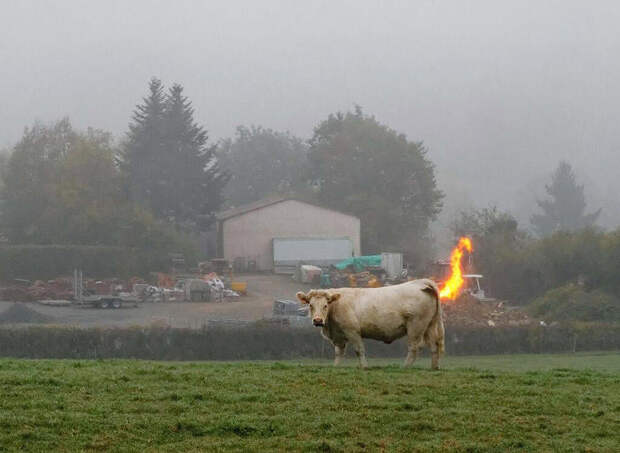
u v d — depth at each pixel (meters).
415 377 21.77
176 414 17.91
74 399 18.58
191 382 20.34
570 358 59.81
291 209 129.75
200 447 16.23
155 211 143.00
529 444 17.00
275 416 17.84
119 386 19.73
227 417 17.66
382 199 159.88
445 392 20.12
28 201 134.25
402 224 161.38
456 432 17.52
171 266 122.19
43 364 23.19
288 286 114.25
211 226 152.25
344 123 175.75
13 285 109.12
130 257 119.44
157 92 149.00
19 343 61.66
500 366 50.03
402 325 24.94
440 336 25.09
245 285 109.25
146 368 22.19
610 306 85.06
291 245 126.19
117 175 137.50
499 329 66.12
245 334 61.75
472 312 83.69
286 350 61.53
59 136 145.50
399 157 166.50
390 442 16.83
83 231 127.38
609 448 16.92
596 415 18.86
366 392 19.83
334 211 130.62
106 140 150.25
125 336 62.12
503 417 18.44
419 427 17.67
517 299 106.25
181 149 146.88
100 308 95.94
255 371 22.11
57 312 92.31
